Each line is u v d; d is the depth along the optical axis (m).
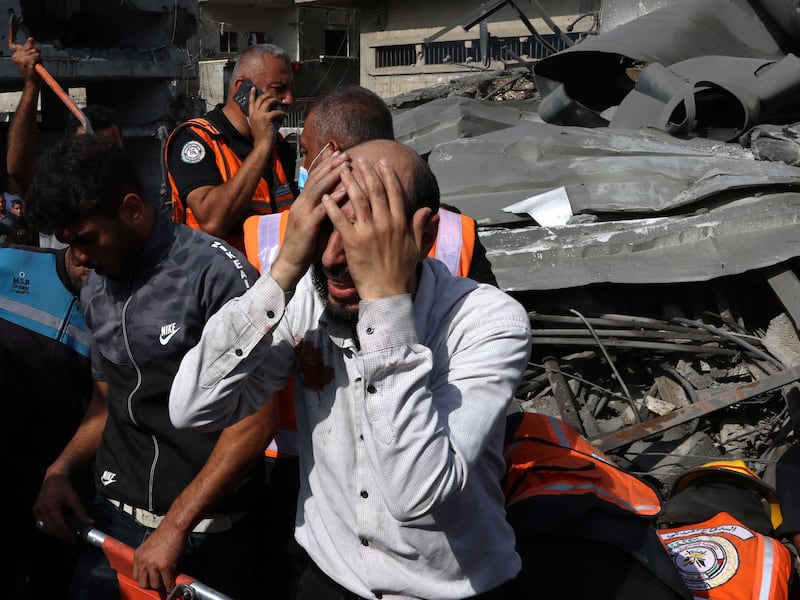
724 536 2.71
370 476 1.77
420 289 1.78
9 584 2.96
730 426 4.07
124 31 14.61
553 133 5.84
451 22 27.30
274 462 2.43
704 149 5.57
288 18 33.88
